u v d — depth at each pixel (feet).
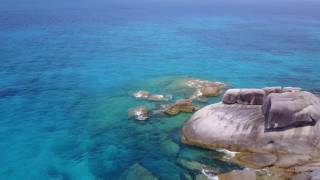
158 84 151.02
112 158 94.58
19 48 223.92
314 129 87.66
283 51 225.35
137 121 113.91
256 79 163.43
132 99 133.49
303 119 87.86
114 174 87.61
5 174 88.43
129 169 89.15
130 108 124.98
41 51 216.95
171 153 94.63
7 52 211.82
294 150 85.81
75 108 127.13
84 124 114.32
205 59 202.28
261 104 99.09
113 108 126.00
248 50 228.02
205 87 137.90
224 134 92.84
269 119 89.30
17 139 105.19
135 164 90.94
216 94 132.67
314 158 83.46
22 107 128.06
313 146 85.66
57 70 175.73
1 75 165.37
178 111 116.98
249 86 152.66
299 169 79.97
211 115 98.37
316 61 198.80
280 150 86.69
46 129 111.45
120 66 184.55
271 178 78.18
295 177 76.74
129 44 244.83
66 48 227.61
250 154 87.61
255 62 195.72
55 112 123.95
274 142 87.81
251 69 180.75
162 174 85.92
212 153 91.35
